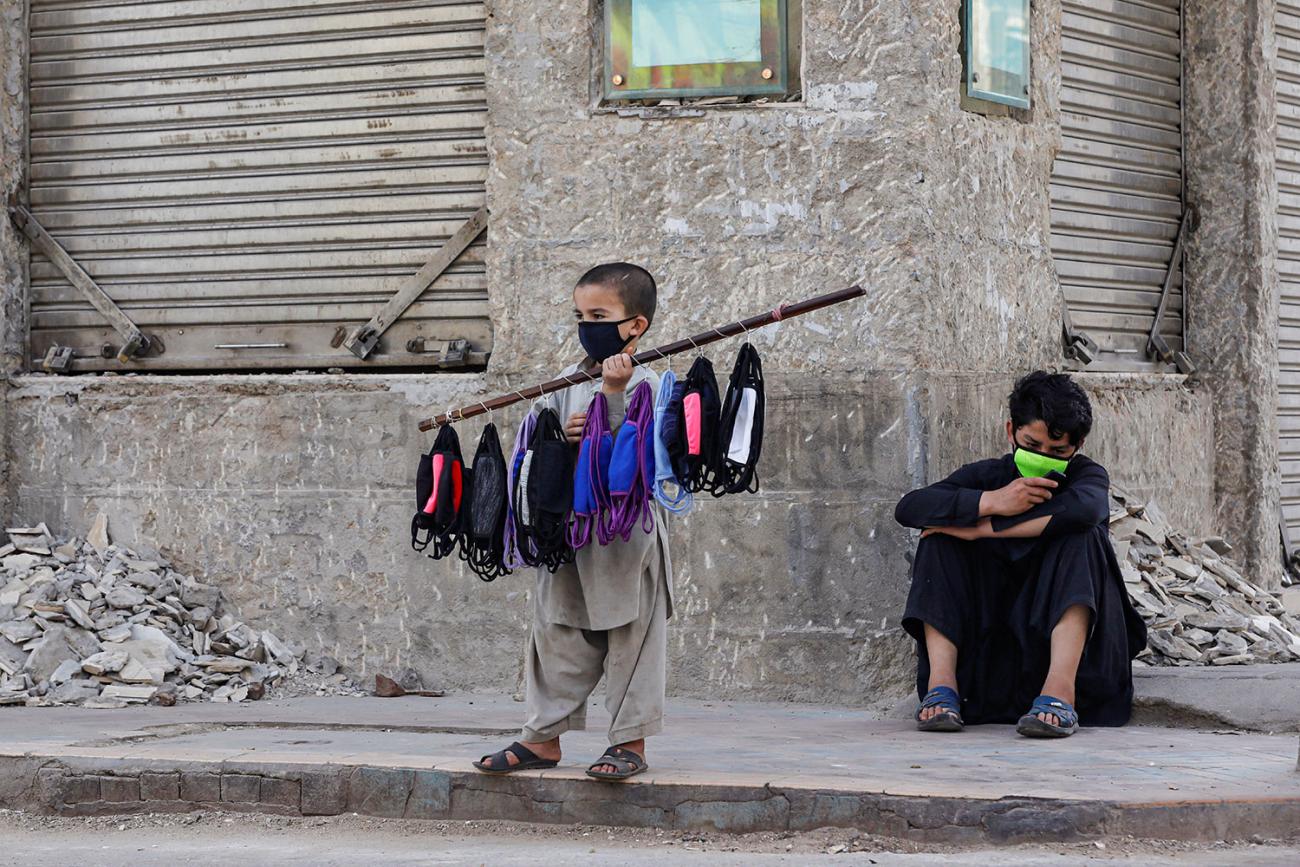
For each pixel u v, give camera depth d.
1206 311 8.55
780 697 6.58
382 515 7.11
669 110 6.79
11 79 7.83
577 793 4.64
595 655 4.75
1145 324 8.39
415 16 7.30
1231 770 4.75
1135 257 8.32
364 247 7.40
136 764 5.04
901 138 6.55
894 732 5.67
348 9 7.39
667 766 4.81
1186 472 8.28
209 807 4.96
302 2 7.46
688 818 4.52
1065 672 5.56
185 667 6.86
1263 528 8.50
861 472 6.53
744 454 4.38
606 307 4.57
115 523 7.47
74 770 5.07
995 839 4.24
